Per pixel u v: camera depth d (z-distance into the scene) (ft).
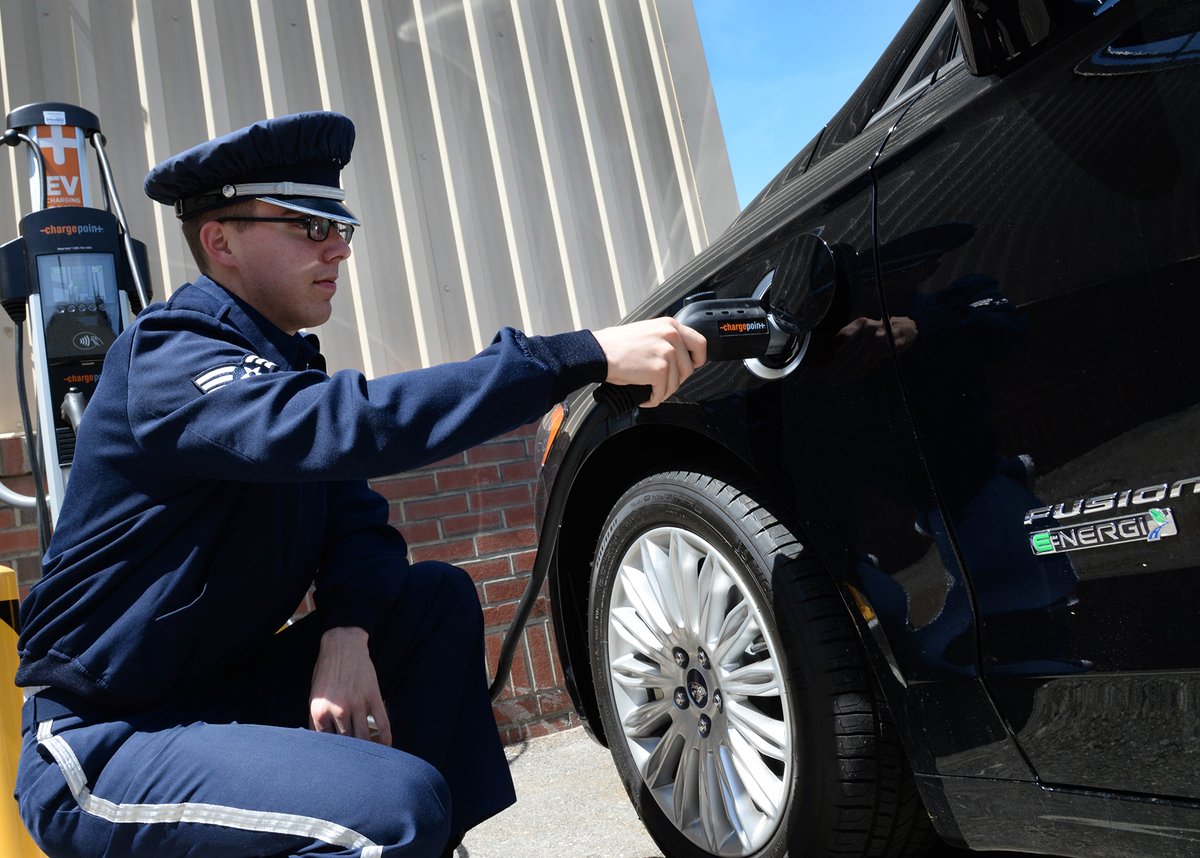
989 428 4.07
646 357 3.71
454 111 13.00
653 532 6.04
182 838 3.59
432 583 4.92
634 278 13.48
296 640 4.59
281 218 4.24
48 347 6.91
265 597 4.18
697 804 5.88
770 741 5.26
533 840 7.54
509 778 4.91
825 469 4.76
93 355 6.97
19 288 7.04
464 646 4.90
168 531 3.89
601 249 13.38
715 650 5.52
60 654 3.88
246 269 4.28
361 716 4.17
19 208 10.76
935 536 4.31
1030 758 4.11
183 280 11.26
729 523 5.35
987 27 4.00
